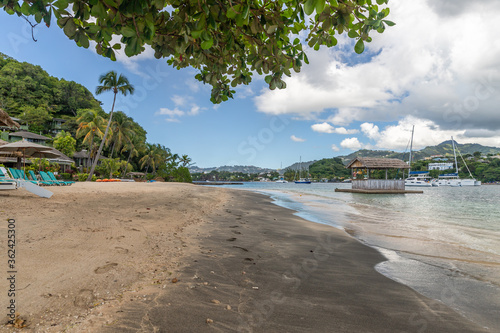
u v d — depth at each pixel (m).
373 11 2.12
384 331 2.45
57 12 1.71
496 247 6.44
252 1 2.18
